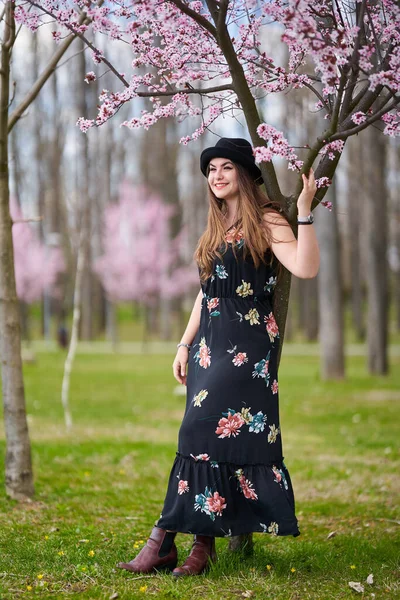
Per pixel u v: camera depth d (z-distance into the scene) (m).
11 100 4.49
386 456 6.96
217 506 2.96
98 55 3.15
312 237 2.92
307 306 35.59
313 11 2.80
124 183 32.72
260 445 2.99
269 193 3.23
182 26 3.10
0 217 4.66
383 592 2.90
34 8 3.21
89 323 36.47
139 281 30.89
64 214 36.38
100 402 12.15
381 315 17.16
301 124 15.14
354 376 17.36
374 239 17.14
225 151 3.12
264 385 3.04
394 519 4.35
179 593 2.82
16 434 4.77
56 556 3.29
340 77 2.91
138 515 4.40
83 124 3.14
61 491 5.09
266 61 3.34
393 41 2.93
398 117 3.11
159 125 32.41
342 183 21.69
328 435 8.52
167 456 6.77
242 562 3.25
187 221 36.31
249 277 3.09
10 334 4.74
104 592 2.86
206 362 3.08
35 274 33.28
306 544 3.70
